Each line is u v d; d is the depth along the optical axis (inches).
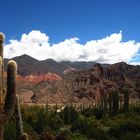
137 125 1825.8
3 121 271.1
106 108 3093.0
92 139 1737.2
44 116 1897.1
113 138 1722.4
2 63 279.1
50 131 1565.0
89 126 1984.5
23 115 1672.0
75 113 2573.8
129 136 1630.2
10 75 276.7
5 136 902.4
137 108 3417.8
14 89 277.1
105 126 2278.5
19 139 318.3
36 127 1596.9
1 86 274.5
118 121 2421.3
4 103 275.4
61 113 2591.0
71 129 1948.8
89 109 3304.6
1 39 299.0
